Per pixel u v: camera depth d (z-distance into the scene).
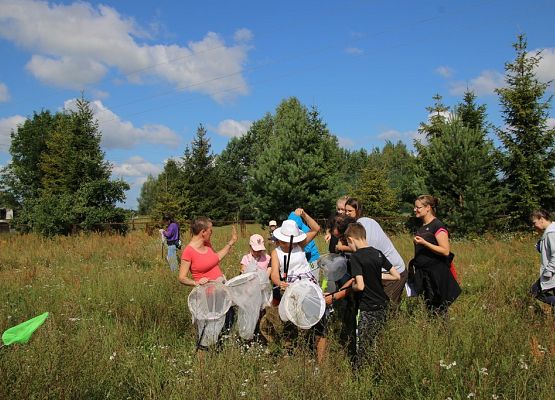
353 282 5.24
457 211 22.84
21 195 48.94
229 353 4.69
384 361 4.66
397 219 27.42
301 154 33.31
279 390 3.89
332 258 5.84
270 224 8.77
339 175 34.78
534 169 22.83
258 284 5.60
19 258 15.42
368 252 5.24
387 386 4.41
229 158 80.56
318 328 5.35
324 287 5.97
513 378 4.13
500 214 23.67
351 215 6.39
